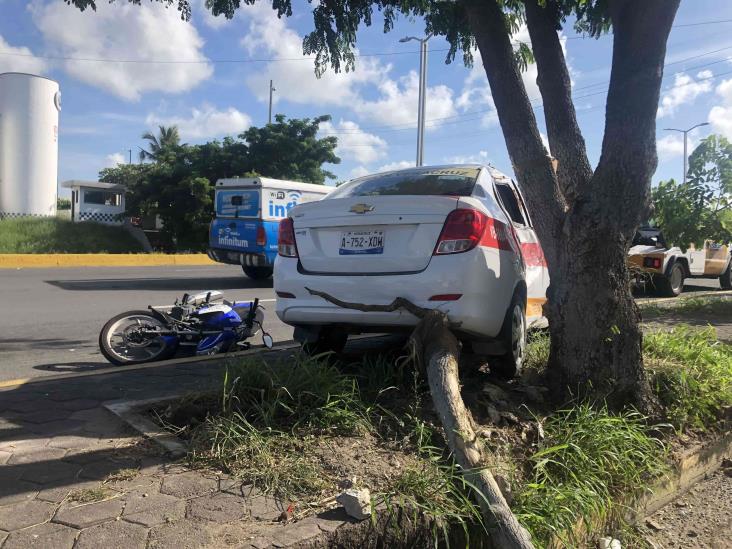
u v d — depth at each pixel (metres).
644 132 3.83
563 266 4.09
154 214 28.62
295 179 28.59
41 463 2.88
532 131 4.33
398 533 2.53
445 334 3.60
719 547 3.31
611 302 3.93
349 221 4.04
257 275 14.18
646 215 4.19
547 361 4.67
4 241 21.03
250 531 2.33
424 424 3.36
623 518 3.37
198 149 28.59
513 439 3.47
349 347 5.66
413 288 3.77
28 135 24.88
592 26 5.94
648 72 3.79
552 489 2.98
